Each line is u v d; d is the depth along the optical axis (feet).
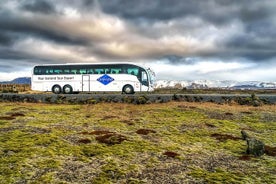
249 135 82.84
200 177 51.67
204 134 82.94
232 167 57.31
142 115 108.06
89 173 52.47
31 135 75.20
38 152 62.18
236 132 86.84
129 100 142.41
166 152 65.21
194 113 112.16
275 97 156.97
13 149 63.26
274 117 108.17
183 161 60.18
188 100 147.43
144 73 192.95
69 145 68.13
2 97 161.07
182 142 74.28
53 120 97.25
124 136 77.36
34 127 84.74
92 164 56.95
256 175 53.26
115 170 54.13
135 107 126.72
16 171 51.75
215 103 142.00
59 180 48.96
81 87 197.16
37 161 57.16
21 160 57.11
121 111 116.57
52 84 200.95
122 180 49.90
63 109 122.93
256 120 103.09
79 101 145.48
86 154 62.64
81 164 56.70
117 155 62.44
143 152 65.00
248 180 50.72
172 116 106.32
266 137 82.28
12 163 55.57
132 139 75.10
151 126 90.53
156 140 75.15
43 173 51.60
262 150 65.31
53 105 138.21
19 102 153.07
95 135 77.77
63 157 60.08
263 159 62.44
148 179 50.52
